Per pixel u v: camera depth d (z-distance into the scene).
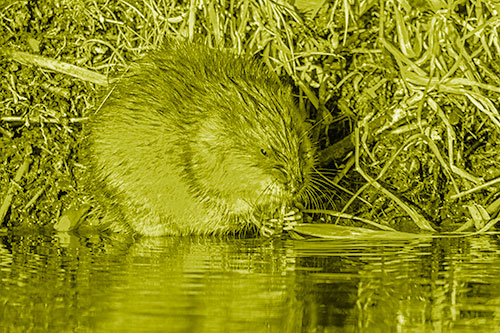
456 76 14.28
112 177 13.12
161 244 12.09
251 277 8.87
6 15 15.16
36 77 14.97
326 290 8.19
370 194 14.27
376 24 14.83
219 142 12.56
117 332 6.63
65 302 7.65
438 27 13.89
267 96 12.84
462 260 10.12
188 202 12.97
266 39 14.70
